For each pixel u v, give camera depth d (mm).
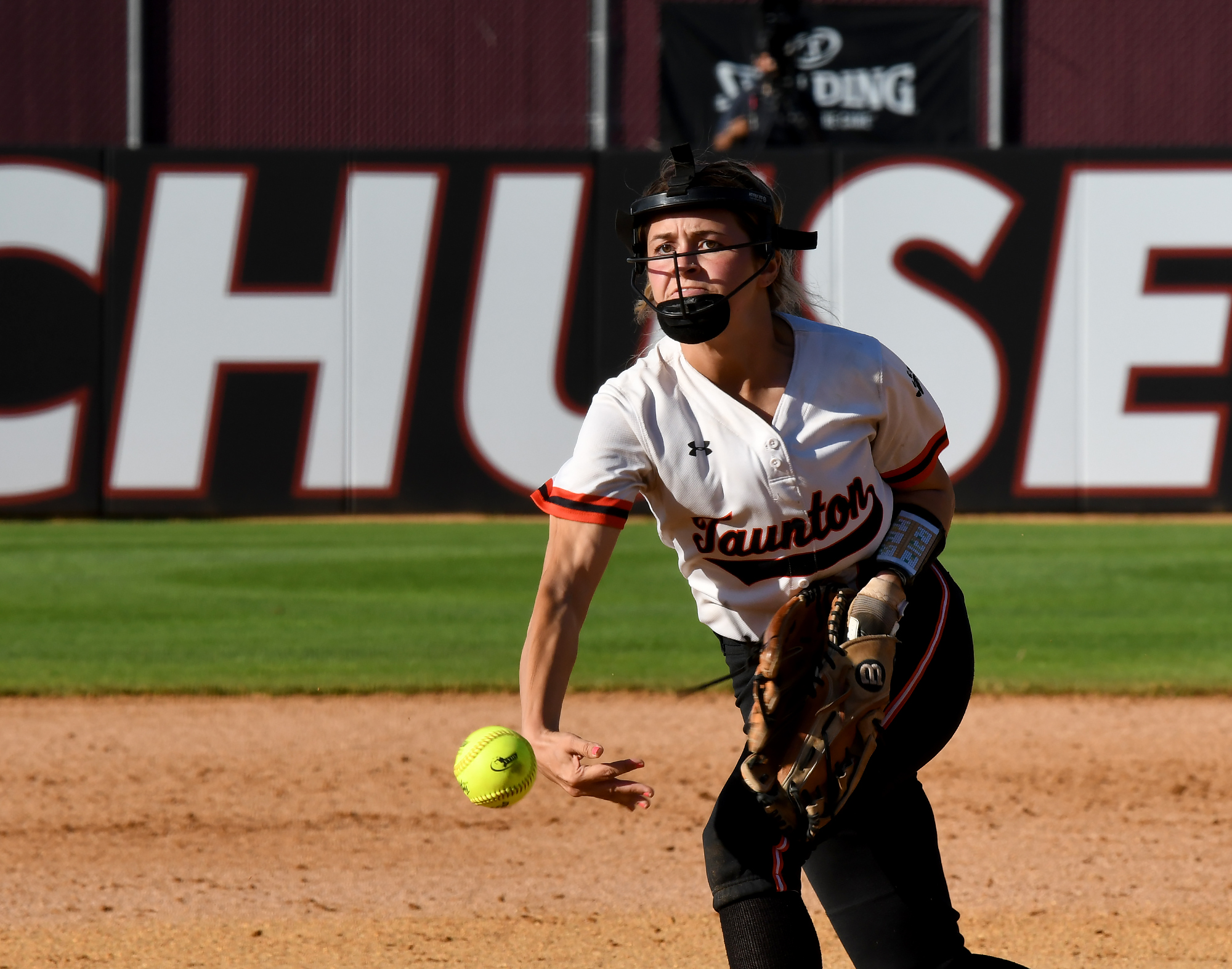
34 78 65062
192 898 14148
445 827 16812
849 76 65188
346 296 47219
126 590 34000
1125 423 47156
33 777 18891
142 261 46781
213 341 47125
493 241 47250
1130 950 12703
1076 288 46938
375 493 47688
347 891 14391
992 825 16781
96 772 19219
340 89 65500
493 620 30469
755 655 8367
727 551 8102
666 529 8289
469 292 47312
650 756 20078
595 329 47531
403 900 14117
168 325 47000
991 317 47062
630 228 7922
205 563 38094
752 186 7602
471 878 14852
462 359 47469
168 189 46719
